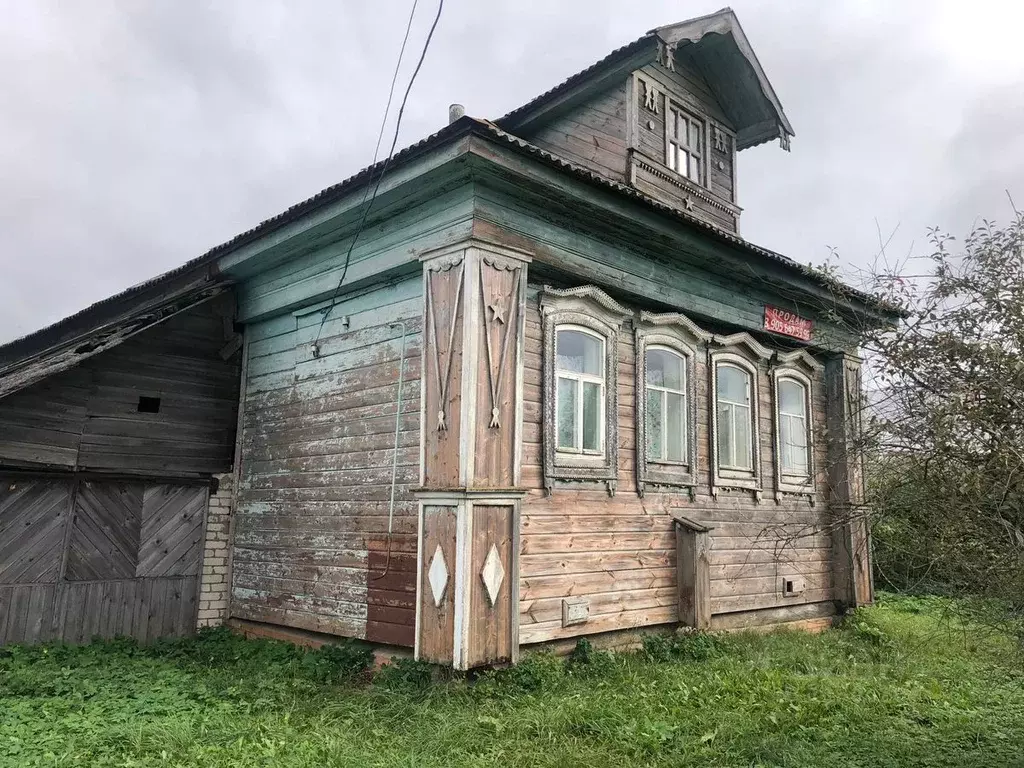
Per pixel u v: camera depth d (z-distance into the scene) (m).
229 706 6.23
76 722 5.71
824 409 12.45
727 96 12.43
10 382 8.80
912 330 4.84
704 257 9.77
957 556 4.68
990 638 5.29
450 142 7.05
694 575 9.19
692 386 10.01
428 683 6.72
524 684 6.75
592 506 8.52
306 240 9.22
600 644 8.43
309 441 9.30
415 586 7.64
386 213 8.30
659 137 11.20
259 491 9.93
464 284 7.29
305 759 4.93
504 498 7.15
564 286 8.52
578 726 5.76
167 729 5.46
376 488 8.27
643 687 6.82
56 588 8.78
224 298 10.62
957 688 7.29
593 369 8.85
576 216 8.37
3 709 5.99
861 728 5.95
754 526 10.78
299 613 8.96
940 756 5.27
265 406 10.13
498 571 7.01
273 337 10.24
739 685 6.92
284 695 6.59
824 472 12.15
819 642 9.66
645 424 9.30
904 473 4.91
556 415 8.26
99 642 8.85
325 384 9.23
